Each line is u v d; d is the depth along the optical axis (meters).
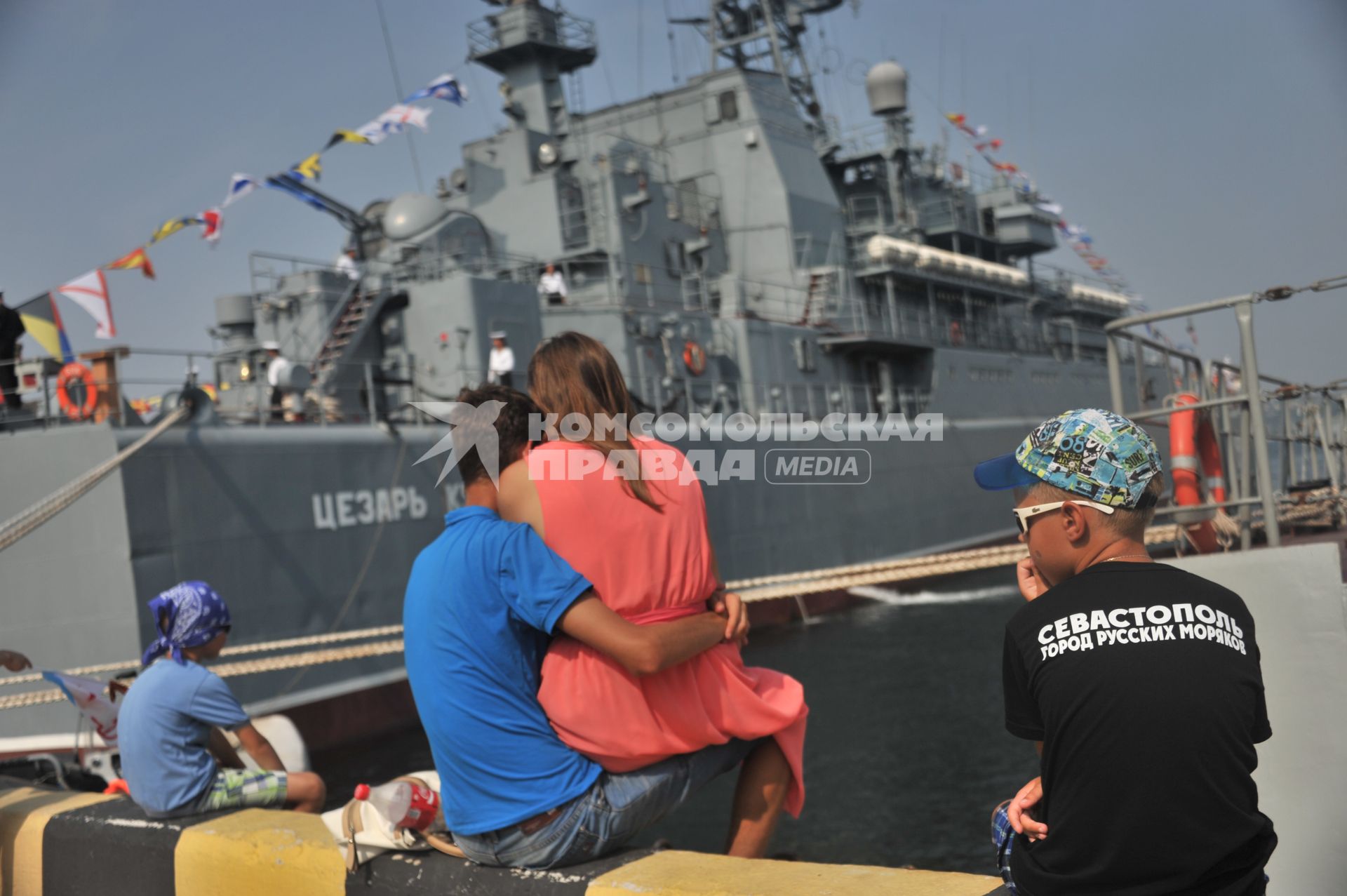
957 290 27.97
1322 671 2.88
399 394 16.00
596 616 2.29
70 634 11.13
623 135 22.58
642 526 2.38
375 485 13.65
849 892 2.00
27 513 9.52
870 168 27.33
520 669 2.39
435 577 2.42
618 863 2.34
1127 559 1.88
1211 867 1.67
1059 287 33.19
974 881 2.01
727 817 9.33
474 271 17.36
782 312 22.42
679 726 2.39
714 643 2.41
